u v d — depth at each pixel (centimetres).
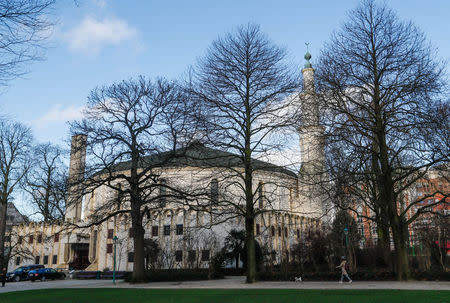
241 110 2581
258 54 2591
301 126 2506
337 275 2600
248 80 2611
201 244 4484
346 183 2481
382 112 2395
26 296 1766
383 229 2995
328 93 2392
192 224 4738
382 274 2498
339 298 1336
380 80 2408
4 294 1984
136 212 2956
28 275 4478
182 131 2656
